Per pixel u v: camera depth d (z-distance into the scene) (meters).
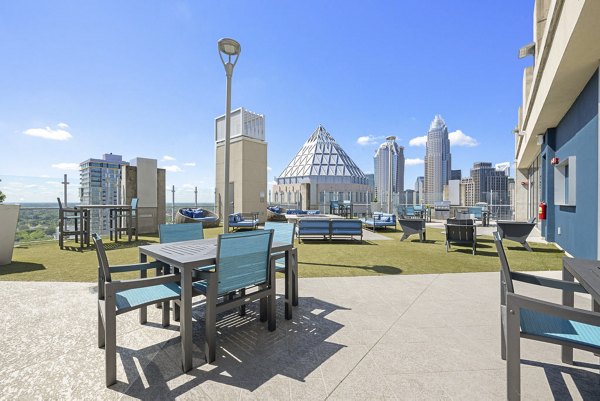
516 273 2.19
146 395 1.75
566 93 5.91
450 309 3.23
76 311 3.15
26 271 5.00
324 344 2.42
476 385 1.85
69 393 1.76
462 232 7.00
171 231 3.76
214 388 1.82
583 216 5.75
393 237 10.38
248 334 2.63
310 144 65.38
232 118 16.56
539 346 2.39
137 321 2.93
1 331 2.66
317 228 8.95
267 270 2.65
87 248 7.45
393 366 2.08
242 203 15.94
